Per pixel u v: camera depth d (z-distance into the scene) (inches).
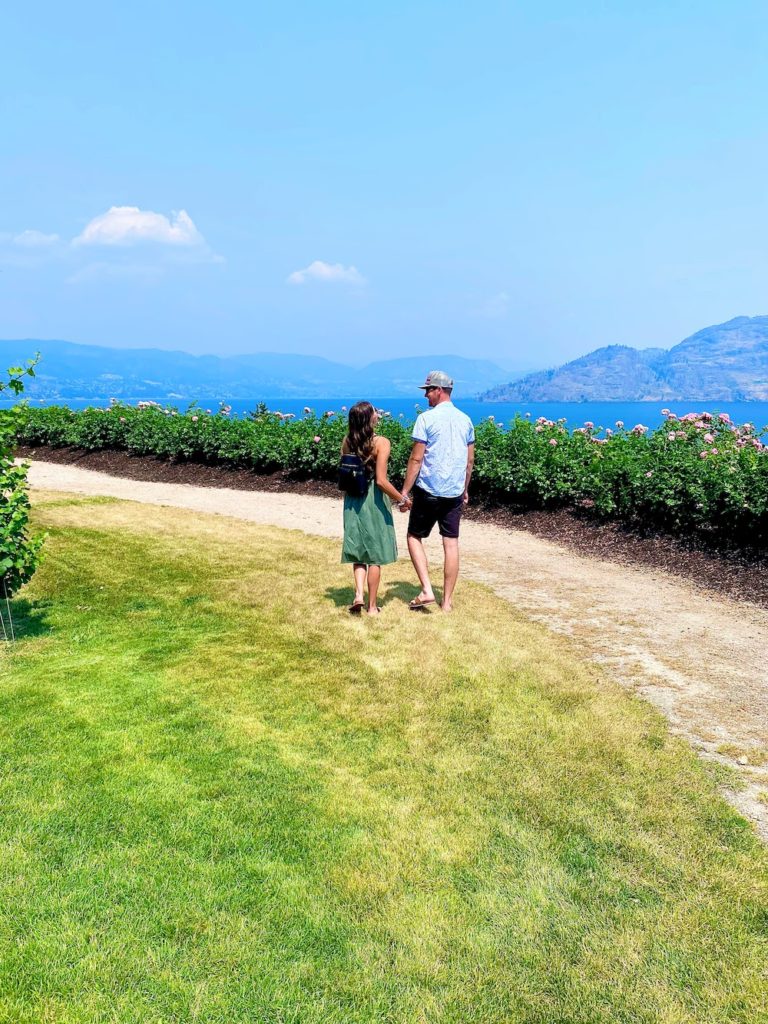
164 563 302.7
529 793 131.9
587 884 108.3
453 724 159.9
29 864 109.0
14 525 210.8
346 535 235.0
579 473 391.9
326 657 199.3
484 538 379.9
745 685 188.2
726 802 130.4
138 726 155.3
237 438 590.6
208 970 90.6
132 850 113.1
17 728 152.7
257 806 126.1
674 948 96.0
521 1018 85.2
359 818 123.5
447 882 108.2
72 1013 83.4
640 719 164.1
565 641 220.8
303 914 100.8
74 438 741.3
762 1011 85.9
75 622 226.5
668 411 459.2
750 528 306.3
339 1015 84.6
